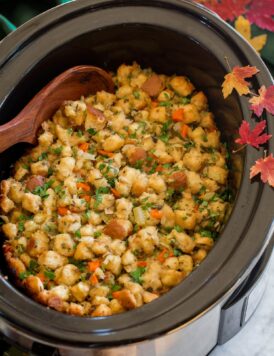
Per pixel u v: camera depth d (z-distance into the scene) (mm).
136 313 646
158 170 782
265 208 674
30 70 786
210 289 648
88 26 793
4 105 775
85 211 763
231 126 776
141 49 827
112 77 852
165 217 753
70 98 817
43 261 732
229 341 815
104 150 797
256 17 956
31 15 955
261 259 725
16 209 777
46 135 793
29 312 652
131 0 795
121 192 765
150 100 834
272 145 705
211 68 785
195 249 746
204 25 778
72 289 715
